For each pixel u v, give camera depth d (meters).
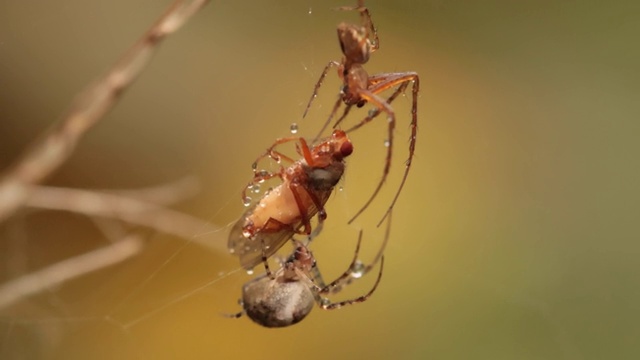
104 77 0.10
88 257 0.11
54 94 0.13
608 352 0.13
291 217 0.11
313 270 0.11
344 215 0.13
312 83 0.13
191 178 0.13
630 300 0.13
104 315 0.12
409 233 0.13
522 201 0.13
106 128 0.13
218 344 0.13
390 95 0.11
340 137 0.10
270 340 0.13
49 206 0.11
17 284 0.11
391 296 0.13
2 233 0.12
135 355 0.12
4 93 0.13
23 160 0.10
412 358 0.13
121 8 0.13
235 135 0.13
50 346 0.12
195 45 0.13
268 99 0.13
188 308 0.13
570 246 0.13
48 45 0.13
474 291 0.13
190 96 0.13
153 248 0.13
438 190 0.13
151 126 0.13
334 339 0.13
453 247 0.13
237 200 0.13
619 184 0.13
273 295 0.11
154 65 0.13
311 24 0.13
